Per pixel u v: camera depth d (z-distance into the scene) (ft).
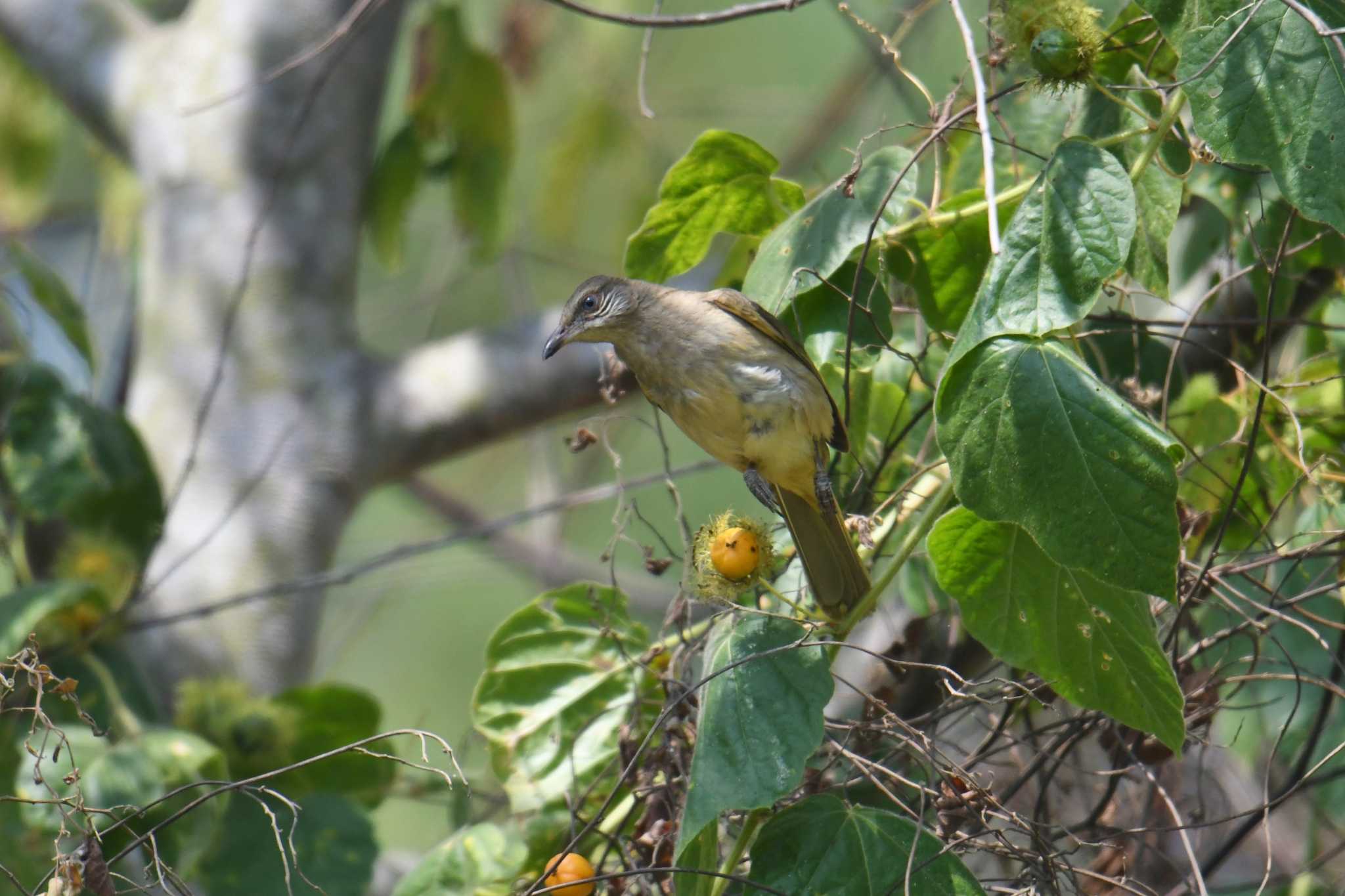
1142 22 26.02
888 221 24.39
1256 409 25.43
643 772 25.32
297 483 38.17
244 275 32.42
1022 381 19.69
